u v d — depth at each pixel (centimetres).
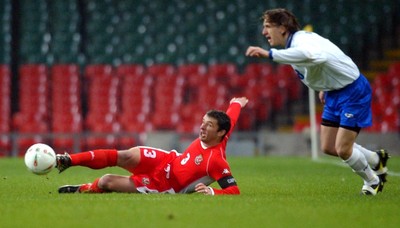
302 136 9238
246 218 2438
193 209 2614
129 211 2556
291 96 10325
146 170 3180
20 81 10875
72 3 11475
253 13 11131
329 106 3334
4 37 11050
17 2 11438
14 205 2725
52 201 2841
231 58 10744
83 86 10850
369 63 10862
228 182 3141
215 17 11181
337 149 3275
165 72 10575
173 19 11269
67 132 10269
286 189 3825
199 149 3158
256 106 10119
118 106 10575
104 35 11250
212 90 10125
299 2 11169
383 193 3431
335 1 11144
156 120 10088
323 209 2661
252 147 9288
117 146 9725
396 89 9938
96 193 3200
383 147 8988
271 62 10525
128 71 10650
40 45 11181
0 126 10369
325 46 3206
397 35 11100
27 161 2988
